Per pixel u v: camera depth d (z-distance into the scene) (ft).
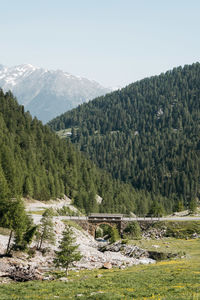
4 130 647.15
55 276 163.84
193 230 339.16
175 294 94.27
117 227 372.99
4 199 230.89
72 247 178.81
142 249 251.19
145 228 368.89
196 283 111.45
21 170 511.81
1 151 502.79
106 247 288.10
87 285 123.95
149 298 89.86
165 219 376.07
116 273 160.66
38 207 441.68
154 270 158.92
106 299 90.84
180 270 149.28
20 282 148.15
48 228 259.19
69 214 460.14
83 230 372.38
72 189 641.81
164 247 257.75
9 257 205.98
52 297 100.53
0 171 412.36
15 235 228.84
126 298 91.15
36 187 508.94
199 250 238.68
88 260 222.89
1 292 114.73
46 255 241.76
